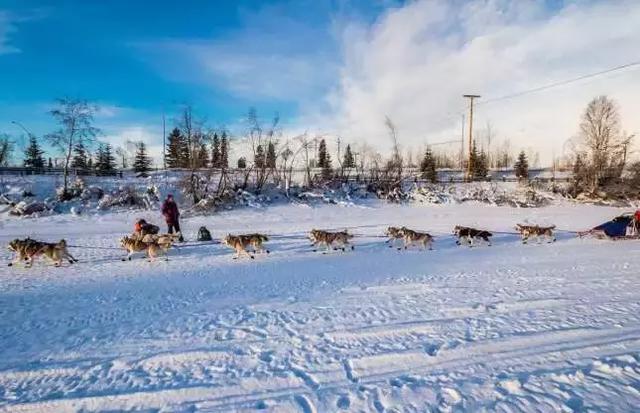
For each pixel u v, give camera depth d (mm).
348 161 47125
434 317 7238
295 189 34125
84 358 5742
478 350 5789
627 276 10398
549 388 4703
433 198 33438
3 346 6152
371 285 9680
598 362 5301
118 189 29453
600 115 45625
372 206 31219
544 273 10891
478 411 4281
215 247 15406
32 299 8633
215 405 4516
